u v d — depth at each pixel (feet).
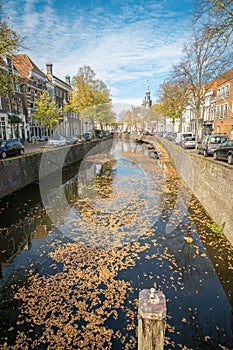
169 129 122.11
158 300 6.28
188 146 62.54
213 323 11.45
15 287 13.83
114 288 13.60
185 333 10.90
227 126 73.72
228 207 19.44
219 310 12.25
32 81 96.17
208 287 13.91
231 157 30.73
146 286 13.83
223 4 18.97
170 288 13.73
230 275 14.97
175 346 10.28
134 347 10.00
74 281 14.24
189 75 53.16
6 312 11.95
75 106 77.10
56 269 15.47
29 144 80.53
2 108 74.33
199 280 14.48
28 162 38.45
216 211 22.17
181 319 11.66
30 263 16.24
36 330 10.89
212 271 15.33
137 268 15.48
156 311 6.00
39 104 86.07
